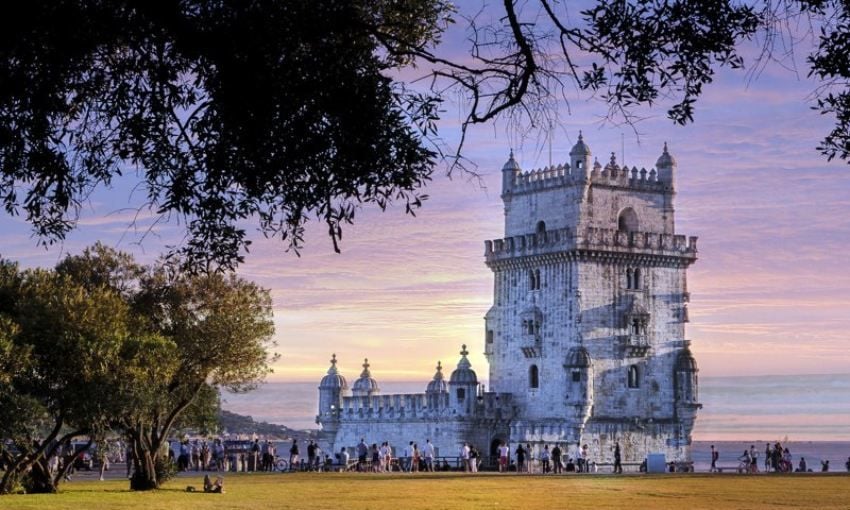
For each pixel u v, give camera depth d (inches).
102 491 2532.0
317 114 887.1
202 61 900.6
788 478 3191.4
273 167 891.4
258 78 869.2
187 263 957.8
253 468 4306.1
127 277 2815.0
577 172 4874.5
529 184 5098.4
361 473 3821.4
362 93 890.1
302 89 880.9
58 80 891.4
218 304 2792.8
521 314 5014.8
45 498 2246.6
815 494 2453.2
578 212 4862.2
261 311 2847.0
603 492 2571.4
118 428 2628.0
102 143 937.5
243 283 2834.6
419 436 5280.5
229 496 2412.6
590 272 4847.4
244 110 876.0
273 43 873.5
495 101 906.7
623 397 4872.0
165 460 2869.1
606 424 4805.6
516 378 5044.3
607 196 4945.9
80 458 3964.1
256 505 2133.4
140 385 2399.1
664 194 5078.7
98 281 2795.3
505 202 5231.3
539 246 4926.2
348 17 888.3
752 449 4682.6
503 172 5241.1
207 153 900.6
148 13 859.4
